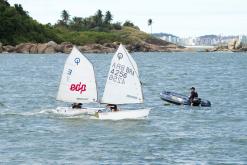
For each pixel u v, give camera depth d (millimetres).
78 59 100438
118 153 70062
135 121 94188
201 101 117125
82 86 100062
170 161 66438
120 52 95750
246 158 68000
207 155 69438
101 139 78688
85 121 93625
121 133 83438
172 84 180625
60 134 82312
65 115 99562
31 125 90188
